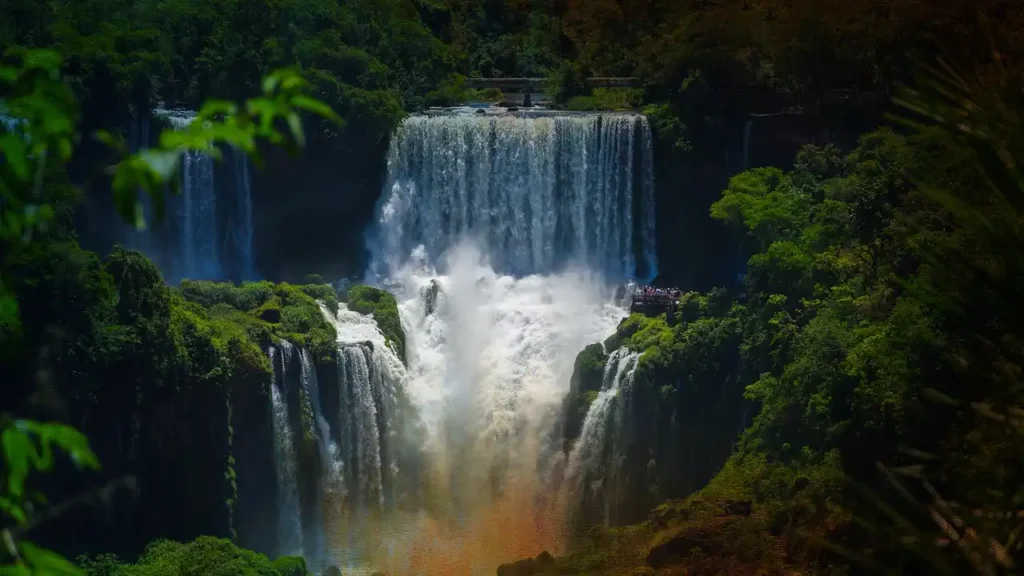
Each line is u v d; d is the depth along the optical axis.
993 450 22.83
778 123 90.06
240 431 75.00
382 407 81.94
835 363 65.00
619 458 79.19
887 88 86.50
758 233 79.50
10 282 15.65
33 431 14.05
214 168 90.00
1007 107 22.45
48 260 65.88
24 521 14.05
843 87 89.31
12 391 66.00
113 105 84.94
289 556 69.19
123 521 69.00
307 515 78.44
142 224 14.07
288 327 79.31
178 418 71.12
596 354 82.19
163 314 71.00
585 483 80.06
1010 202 22.16
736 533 62.47
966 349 24.48
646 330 81.19
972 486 22.80
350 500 80.31
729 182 86.38
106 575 64.31
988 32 24.75
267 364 75.44
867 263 69.44
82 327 67.75
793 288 75.31
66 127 15.12
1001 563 21.02
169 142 14.09
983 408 23.19
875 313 65.31
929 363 49.22
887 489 53.81
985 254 23.91
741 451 70.44
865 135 80.25
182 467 71.75
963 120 22.70
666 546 62.88
